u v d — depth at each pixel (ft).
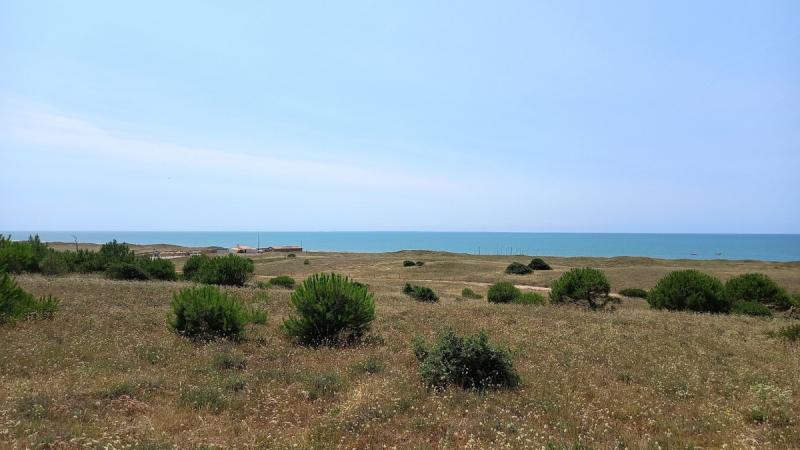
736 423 23.32
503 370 29.04
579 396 27.17
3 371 27.55
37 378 26.43
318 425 21.06
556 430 21.83
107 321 44.39
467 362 29.04
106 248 121.39
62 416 20.94
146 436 19.16
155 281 94.53
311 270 219.20
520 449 19.06
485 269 211.61
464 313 60.70
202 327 40.83
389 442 20.18
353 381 28.63
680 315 65.87
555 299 82.33
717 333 50.67
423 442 19.89
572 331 49.11
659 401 26.40
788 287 134.62
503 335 45.75
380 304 73.15
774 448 20.20
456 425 21.74
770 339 47.85
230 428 20.88
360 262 255.09
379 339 42.55
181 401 23.99
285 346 39.32
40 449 17.56
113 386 25.16
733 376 32.14
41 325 40.73
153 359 32.40
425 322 52.70
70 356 31.48
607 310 73.36
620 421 23.50
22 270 95.09
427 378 28.86
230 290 79.05
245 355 35.91
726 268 217.97
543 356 36.88
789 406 25.48
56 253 112.06
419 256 316.19
